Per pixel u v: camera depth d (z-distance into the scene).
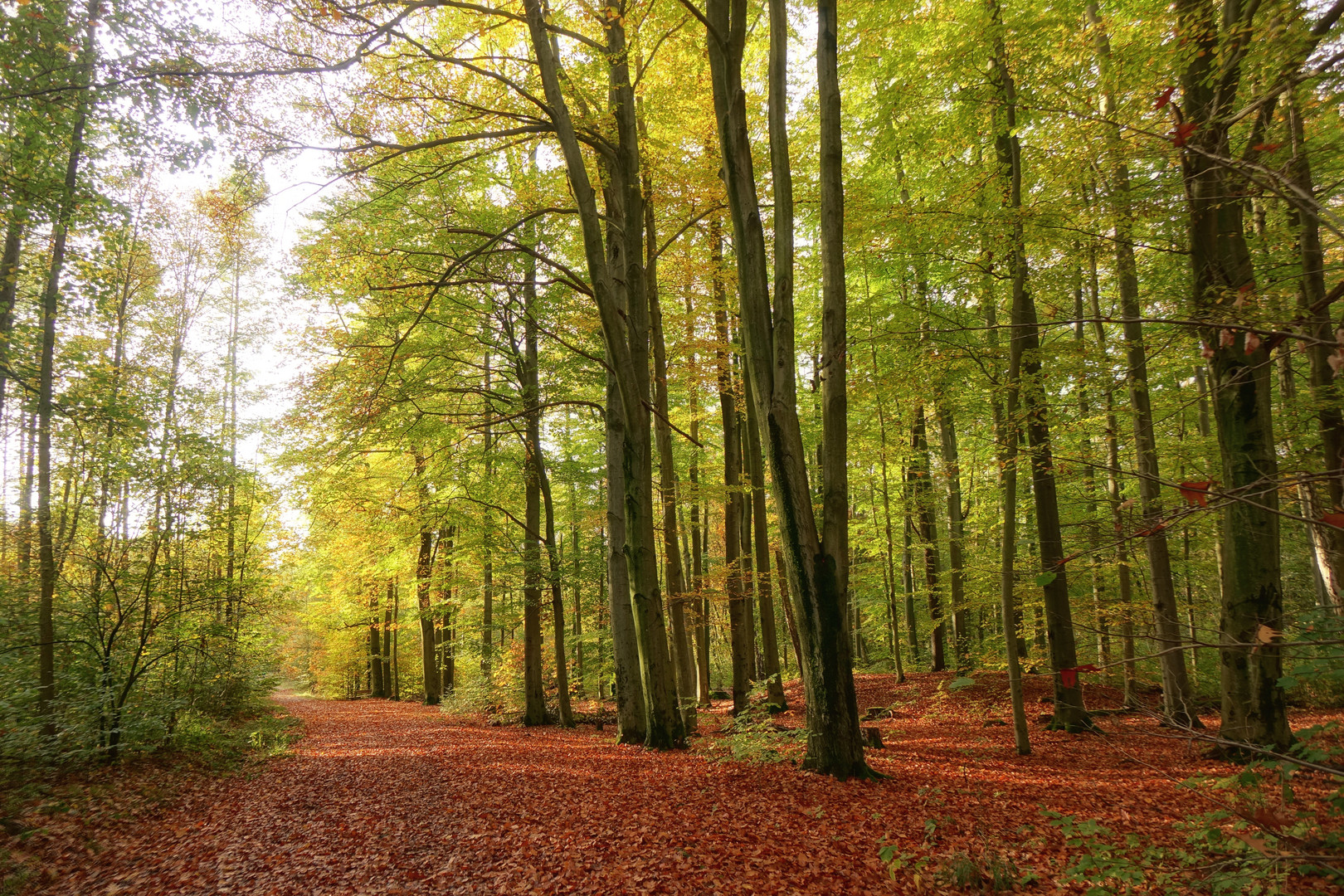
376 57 9.64
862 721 14.15
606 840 6.49
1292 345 4.09
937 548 18.47
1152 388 11.98
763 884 5.37
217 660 12.38
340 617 26.94
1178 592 14.75
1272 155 5.80
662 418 13.57
